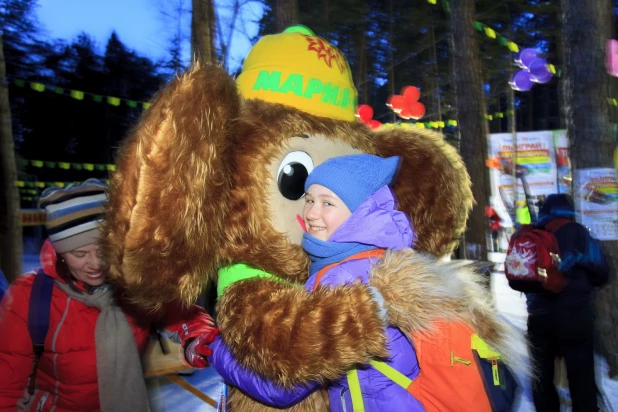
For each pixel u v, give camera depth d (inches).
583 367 119.1
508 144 580.1
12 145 211.3
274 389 54.5
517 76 391.2
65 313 67.1
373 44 812.6
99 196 67.6
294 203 65.1
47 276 68.5
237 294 55.7
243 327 52.4
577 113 176.7
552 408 124.2
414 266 55.3
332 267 58.4
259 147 62.9
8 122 214.5
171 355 86.9
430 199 83.7
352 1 647.1
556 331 121.0
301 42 72.4
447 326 53.8
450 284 56.2
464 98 297.3
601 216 170.2
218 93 56.6
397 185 83.4
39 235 824.3
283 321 50.3
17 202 213.5
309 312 50.4
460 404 51.8
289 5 257.6
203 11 282.7
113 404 68.3
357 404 54.2
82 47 1026.7
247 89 71.3
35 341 66.0
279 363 49.4
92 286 69.6
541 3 622.2
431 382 52.7
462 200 89.7
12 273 205.5
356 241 57.6
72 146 1004.6
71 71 1012.5
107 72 1038.4
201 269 55.1
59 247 64.6
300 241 65.0
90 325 68.2
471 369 53.0
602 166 170.4
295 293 53.4
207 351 64.1
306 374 49.0
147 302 55.7
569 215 126.2
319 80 70.9
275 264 61.5
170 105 53.9
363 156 62.9
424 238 83.6
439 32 770.2
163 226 51.2
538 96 1119.0
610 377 175.2
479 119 294.2
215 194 55.6
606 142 171.6
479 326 57.2
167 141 52.3
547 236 121.6
